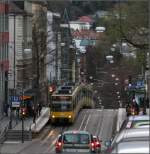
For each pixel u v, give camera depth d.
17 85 135.50
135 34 107.69
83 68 194.50
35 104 115.12
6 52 129.00
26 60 145.00
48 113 121.06
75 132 52.75
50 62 161.75
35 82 146.12
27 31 151.38
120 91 187.00
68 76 190.38
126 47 113.31
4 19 127.25
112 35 110.81
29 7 158.00
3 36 125.94
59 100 112.00
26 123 107.06
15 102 97.94
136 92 119.00
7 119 113.12
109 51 177.62
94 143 52.47
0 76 121.06
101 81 192.12
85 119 119.31
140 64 132.75
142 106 114.31
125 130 20.12
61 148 51.97
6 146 85.94
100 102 190.25
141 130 19.45
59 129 108.25
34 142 92.38
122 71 172.25
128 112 106.38
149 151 15.57
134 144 16.28
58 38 181.38
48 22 185.88
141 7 111.06
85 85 137.50
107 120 117.50
